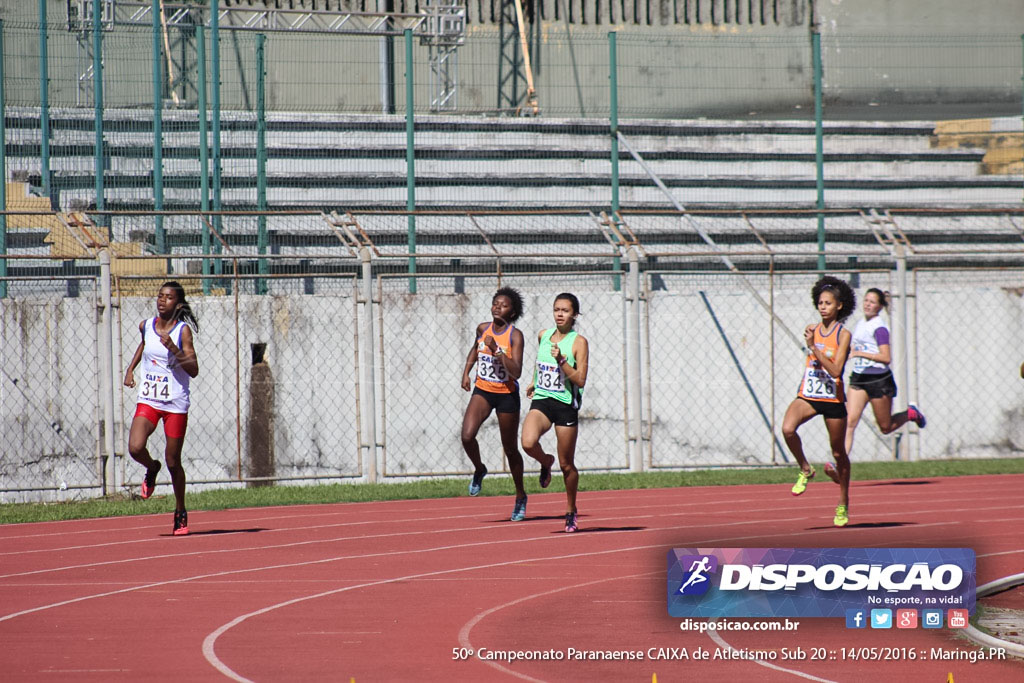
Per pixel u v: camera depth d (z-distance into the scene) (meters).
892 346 59.81
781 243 71.25
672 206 74.75
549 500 46.97
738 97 89.75
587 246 67.88
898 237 64.62
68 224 54.22
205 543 36.00
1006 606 25.22
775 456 59.25
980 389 60.88
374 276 62.59
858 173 81.81
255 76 77.38
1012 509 42.12
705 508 43.41
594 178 75.25
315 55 78.75
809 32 91.56
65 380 51.53
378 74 79.69
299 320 54.62
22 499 50.50
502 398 38.97
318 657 20.84
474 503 46.34
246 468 53.97
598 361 57.25
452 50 82.12
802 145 82.81
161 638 22.50
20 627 23.62
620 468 56.53
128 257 51.78
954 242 72.25
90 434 51.72
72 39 70.94
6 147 67.00
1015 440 61.19
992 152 85.06
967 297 60.84
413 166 62.31
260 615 24.67
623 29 87.69
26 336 51.12
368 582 28.59
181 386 37.06
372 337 54.66
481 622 23.77
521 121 78.88
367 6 80.75
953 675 19.34
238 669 20.00
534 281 60.28
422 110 81.69
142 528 40.09
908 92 93.06
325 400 54.84
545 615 24.41
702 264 67.38
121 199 67.06
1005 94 93.88
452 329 56.25
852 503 44.25
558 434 36.38
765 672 19.59
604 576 29.05
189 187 68.75
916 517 39.94
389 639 22.25
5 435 50.72
